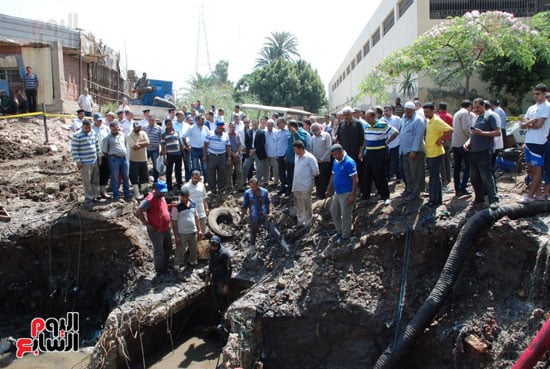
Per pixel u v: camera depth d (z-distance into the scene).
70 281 11.75
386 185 10.69
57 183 14.13
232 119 14.72
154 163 13.80
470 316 8.32
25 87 19.50
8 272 11.82
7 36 20.77
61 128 19.05
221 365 8.80
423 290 9.09
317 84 54.16
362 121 11.85
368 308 9.15
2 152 16.53
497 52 15.48
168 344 10.50
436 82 17.92
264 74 53.78
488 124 8.92
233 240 11.98
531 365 3.91
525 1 19.09
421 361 8.66
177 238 10.96
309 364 9.43
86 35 23.48
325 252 10.05
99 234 11.66
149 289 10.55
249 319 9.27
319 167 12.26
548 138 8.86
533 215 8.88
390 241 9.61
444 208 9.79
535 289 7.89
